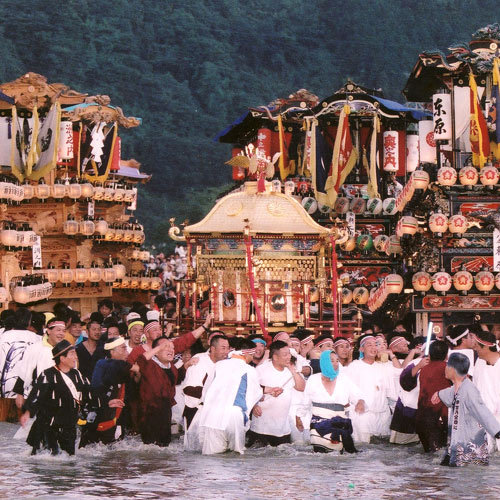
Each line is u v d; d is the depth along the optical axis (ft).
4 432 100.42
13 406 108.88
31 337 106.52
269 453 88.48
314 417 88.84
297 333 106.42
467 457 80.89
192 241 125.90
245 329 121.08
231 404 87.86
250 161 127.03
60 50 529.04
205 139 521.65
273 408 91.86
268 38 593.83
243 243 124.88
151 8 599.57
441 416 90.22
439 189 131.75
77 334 109.50
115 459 83.76
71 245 158.61
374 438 100.22
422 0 622.54
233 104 551.18
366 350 99.40
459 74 133.28
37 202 155.53
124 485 70.69
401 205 141.49
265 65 588.09
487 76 134.31
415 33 613.11
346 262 156.97
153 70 566.77
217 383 88.69
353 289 154.61
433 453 89.56
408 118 161.68
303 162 162.30
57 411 82.74
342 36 607.78
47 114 148.66
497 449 89.35
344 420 88.94
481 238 132.57
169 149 499.51
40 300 143.02
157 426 90.89
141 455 86.38
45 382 82.53
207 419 87.71
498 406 89.20
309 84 580.30
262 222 124.77
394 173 161.68
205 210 425.28
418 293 132.36
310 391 88.99
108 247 167.02
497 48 133.49
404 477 75.61
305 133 164.14
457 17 626.23
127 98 535.60
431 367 91.09
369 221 159.12
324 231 123.85
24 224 139.64
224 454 87.56
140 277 170.19
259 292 123.54
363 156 162.40
